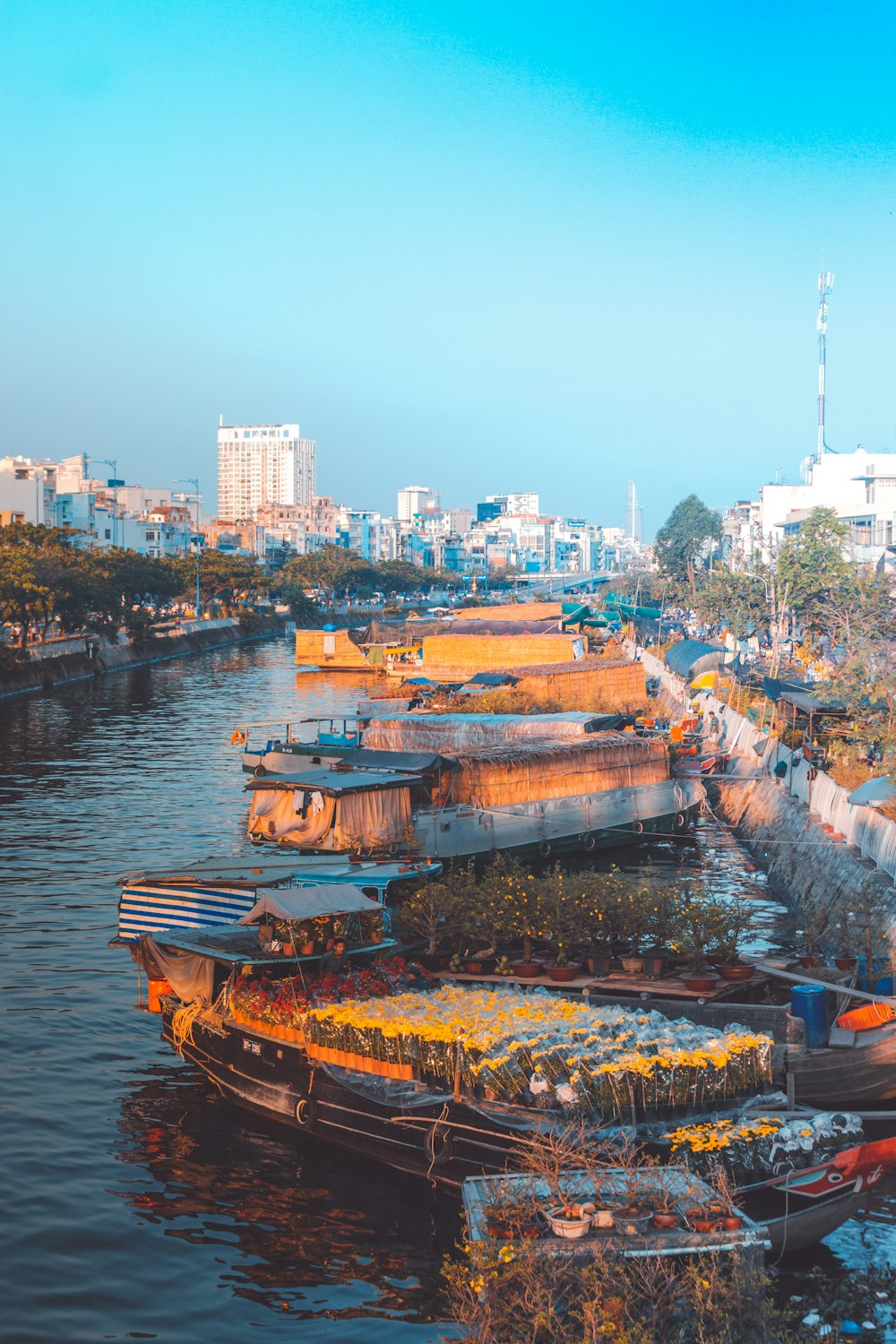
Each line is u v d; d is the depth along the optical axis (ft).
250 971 93.56
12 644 419.33
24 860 168.66
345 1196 80.94
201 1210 79.25
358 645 468.75
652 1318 53.98
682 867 181.16
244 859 127.03
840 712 209.15
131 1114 92.89
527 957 105.29
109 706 351.05
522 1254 55.88
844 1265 72.33
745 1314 55.11
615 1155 68.28
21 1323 66.90
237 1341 65.77
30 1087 97.19
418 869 129.08
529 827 179.93
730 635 403.54
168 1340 65.77
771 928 144.77
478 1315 55.83
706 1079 74.43
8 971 124.16
